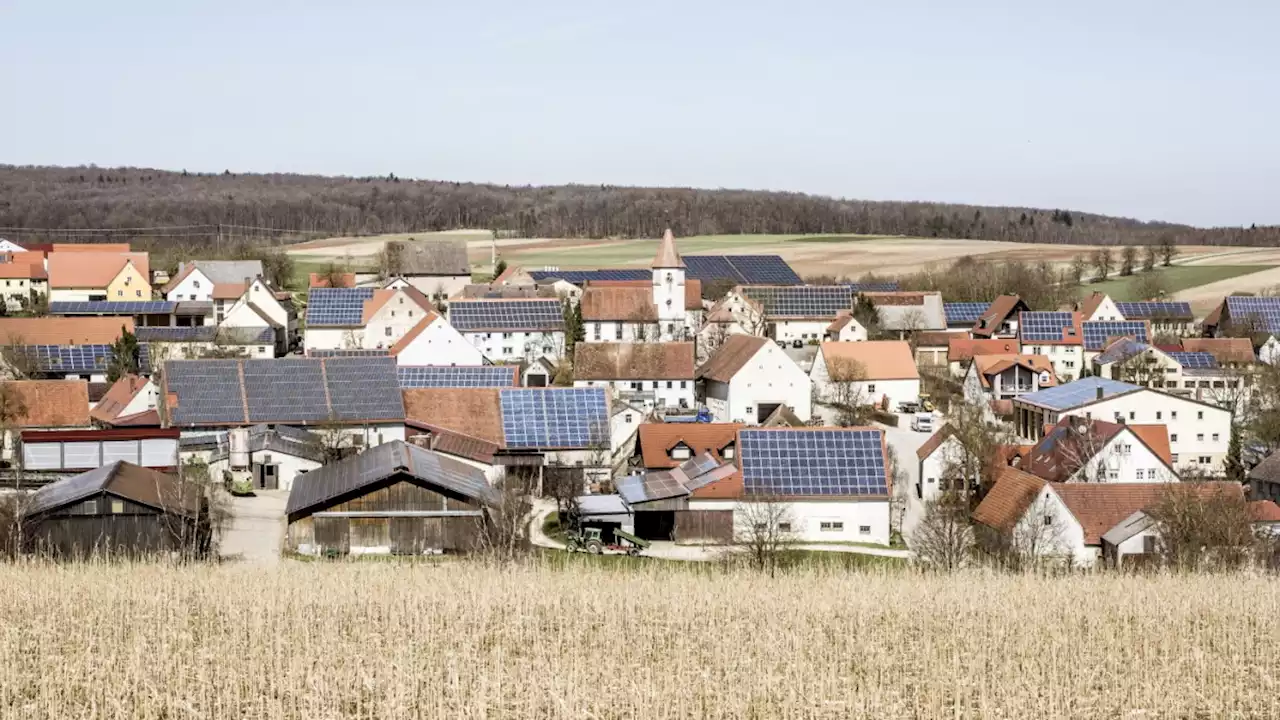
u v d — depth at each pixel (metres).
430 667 61.03
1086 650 65.44
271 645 63.94
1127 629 67.88
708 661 63.62
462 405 144.75
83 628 66.62
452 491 104.00
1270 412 172.25
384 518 103.62
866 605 72.75
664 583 79.31
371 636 66.00
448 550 103.88
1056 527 107.75
